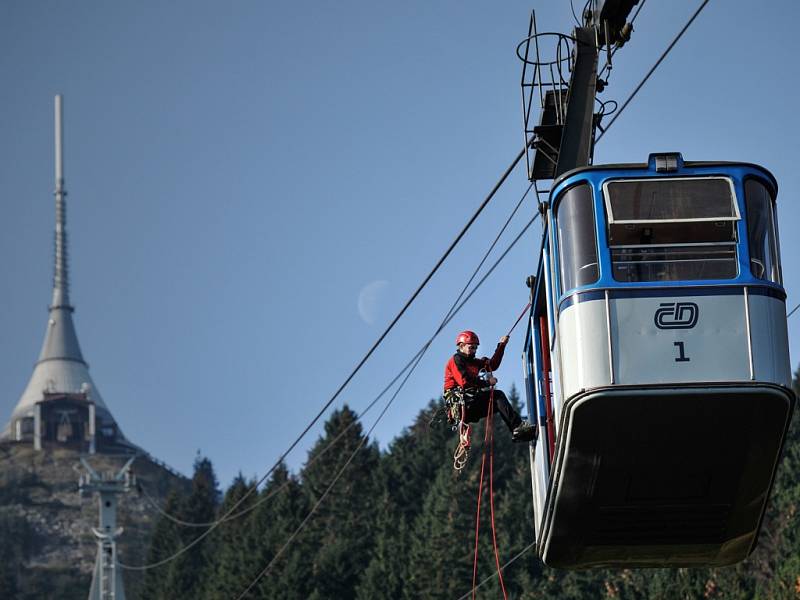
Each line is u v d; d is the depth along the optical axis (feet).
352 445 474.08
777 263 63.93
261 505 488.85
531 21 84.12
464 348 73.31
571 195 64.69
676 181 64.03
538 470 78.18
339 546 397.19
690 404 62.39
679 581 252.62
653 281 63.00
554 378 67.82
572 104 81.10
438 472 431.02
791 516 279.28
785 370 62.64
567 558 75.51
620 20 80.79
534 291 76.18
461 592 346.74
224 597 416.26
